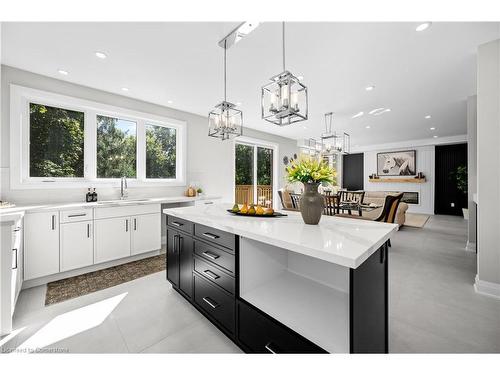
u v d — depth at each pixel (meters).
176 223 2.21
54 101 3.01
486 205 2.29
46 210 2.47
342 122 5.48
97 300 2.14
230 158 5.34
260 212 1.93
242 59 2.55
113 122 3.61
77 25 1.97
